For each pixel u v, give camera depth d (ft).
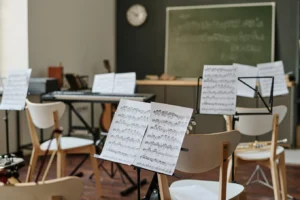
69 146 9.70
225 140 5.76
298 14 16.96
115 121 5.87
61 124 16.46
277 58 18.28
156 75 20.12
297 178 12.00
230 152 5.88
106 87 12.14
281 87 11.39
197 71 19.17
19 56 14.51
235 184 6.85
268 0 18.16
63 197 4.57
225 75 7.75
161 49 20.01
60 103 9.23
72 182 4.53
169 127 5.26
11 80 9.36
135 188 10.85
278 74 11.38
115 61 20.83
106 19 19.80
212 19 18.86
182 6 19.42
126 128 5.73
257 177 11.96
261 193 10.59
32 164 9.64
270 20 18.11
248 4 18.38
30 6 14.40
